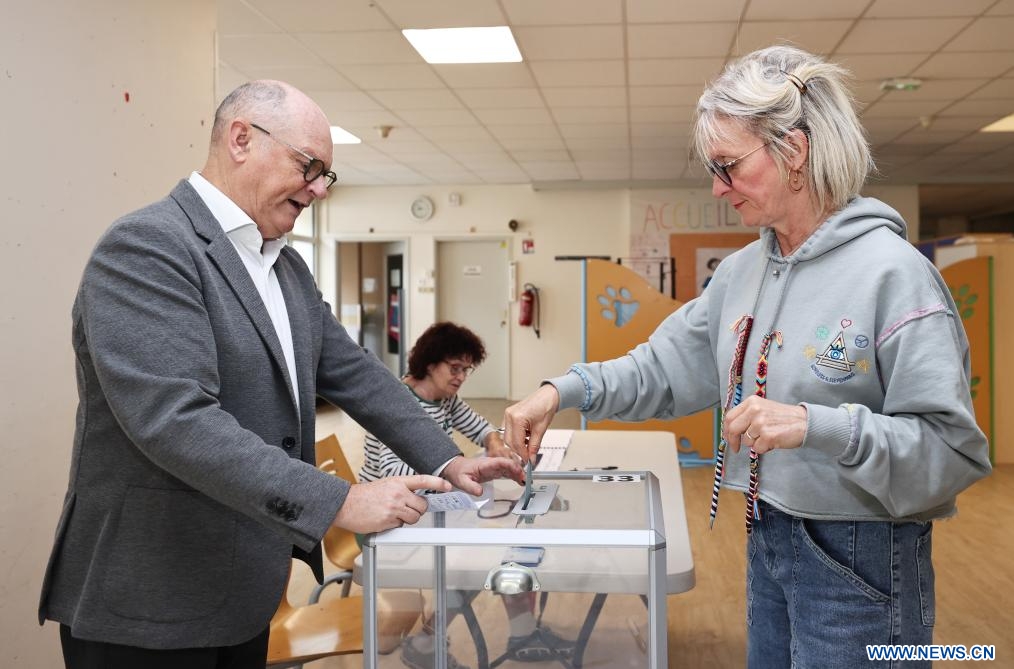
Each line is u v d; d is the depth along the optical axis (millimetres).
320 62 4934
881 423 942
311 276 1459
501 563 954
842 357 1020
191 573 1154
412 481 1056
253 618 1217
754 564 1213
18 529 2004
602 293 5531
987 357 6027
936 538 4055
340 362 1467
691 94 5695
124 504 1142
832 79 1078
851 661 1048
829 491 1042
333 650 1841
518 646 958
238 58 4852
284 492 1007
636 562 934
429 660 971
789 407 958
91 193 2275
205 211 1204
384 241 9906
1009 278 6070
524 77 5258
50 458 2109
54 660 2145
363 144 7391
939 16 4125
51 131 2115
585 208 9539
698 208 9234
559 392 1270
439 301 9891
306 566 3572
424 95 5715
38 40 2066
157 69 2604
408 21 4227
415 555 970
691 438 5762
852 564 1043
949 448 958
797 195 1083
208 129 2936
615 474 1302
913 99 5805
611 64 4969
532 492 1181
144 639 1129
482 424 2602
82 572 1161
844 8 4020
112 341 1040
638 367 1359
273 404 1224
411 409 1443
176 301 1074
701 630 2914
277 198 1244
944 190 10273
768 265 1151
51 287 2113
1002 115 6277
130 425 1029
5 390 1960
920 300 984
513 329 9656
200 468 1012
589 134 6965
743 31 4367
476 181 9438
